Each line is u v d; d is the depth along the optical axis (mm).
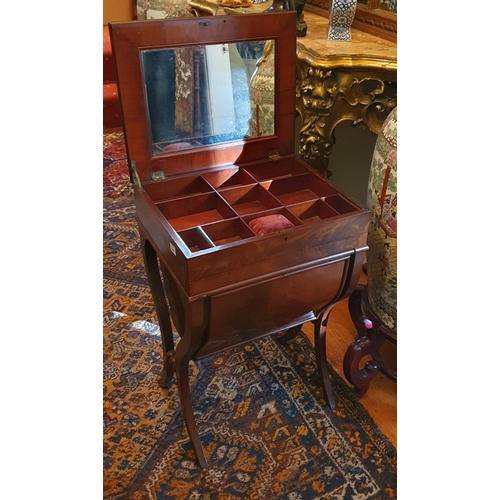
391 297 1221
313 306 1130
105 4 3627
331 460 1209
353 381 1334
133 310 1699
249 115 1169
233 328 1031
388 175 1094
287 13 1096
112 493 1138
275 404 1354
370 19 1514
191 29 1016
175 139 1114
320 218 1116
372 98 1335
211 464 1201
